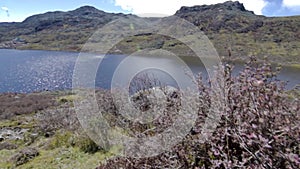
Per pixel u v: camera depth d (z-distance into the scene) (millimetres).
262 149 1612
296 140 1617
